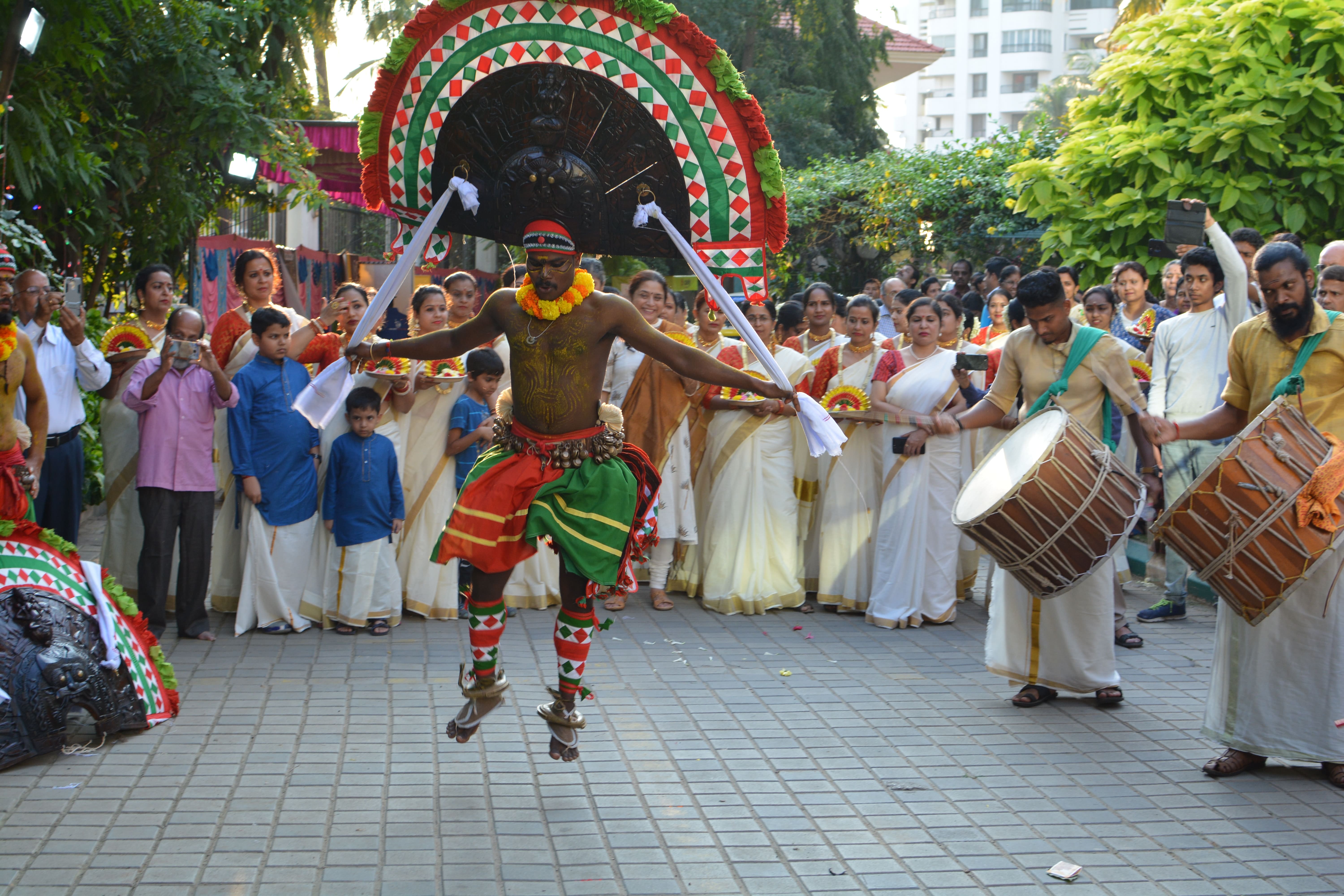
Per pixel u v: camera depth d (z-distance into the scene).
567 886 3.64
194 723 5.06
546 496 4.17
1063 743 5.05
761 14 23.98
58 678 4.59
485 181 4.36
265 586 6.61
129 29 8.75
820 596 7.51
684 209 4.38
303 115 14.16
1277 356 4.66
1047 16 87.00
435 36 4.24
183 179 10.26
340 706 5.36
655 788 4.45
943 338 7.38
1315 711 4.55
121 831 3.95
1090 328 5.43
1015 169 9.97
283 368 6.68
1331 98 8.57
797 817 4.20
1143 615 7.38
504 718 5.21
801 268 17.77
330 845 3.88
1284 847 4.02
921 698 5.68
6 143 6.98
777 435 7.46
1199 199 8.96
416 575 6.97
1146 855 3.94
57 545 4.90
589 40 4.21
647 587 8.18
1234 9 9.00
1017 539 4.82
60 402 6.27
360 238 22.08
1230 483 4.29
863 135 26.36
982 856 3.91
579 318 4.15
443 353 4.41
